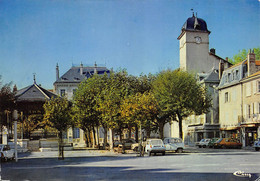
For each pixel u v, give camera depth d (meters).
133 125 33.69
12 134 37.72
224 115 45.81
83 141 55.84
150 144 24.97
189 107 34.00
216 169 13.80
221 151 30.17
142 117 30.67
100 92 37.34
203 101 37.09
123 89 37.41
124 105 31.50
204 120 48.69
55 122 29.89
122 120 31.88
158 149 24.75
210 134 47.72
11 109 28.06
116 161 19.31
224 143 36.91
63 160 21.00
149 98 32.38
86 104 37.41
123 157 23.23
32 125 36.50
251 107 38.88
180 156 22.97
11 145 32.00
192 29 58.62
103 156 24.64
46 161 20.41
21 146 32.31
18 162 20.09
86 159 21.55
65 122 30.22
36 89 38.16
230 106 44.03
